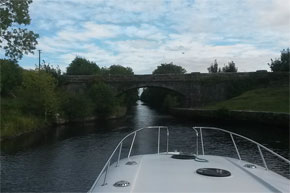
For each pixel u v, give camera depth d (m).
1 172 17.48
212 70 96.19
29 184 15.25
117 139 29.34
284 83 58.66
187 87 61.16
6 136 30.91
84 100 51.38
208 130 35.16
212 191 4.71
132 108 98.19
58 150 24.08
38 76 44.47
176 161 6.53
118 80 60.78
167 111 76.81
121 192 4.72
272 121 37.66
